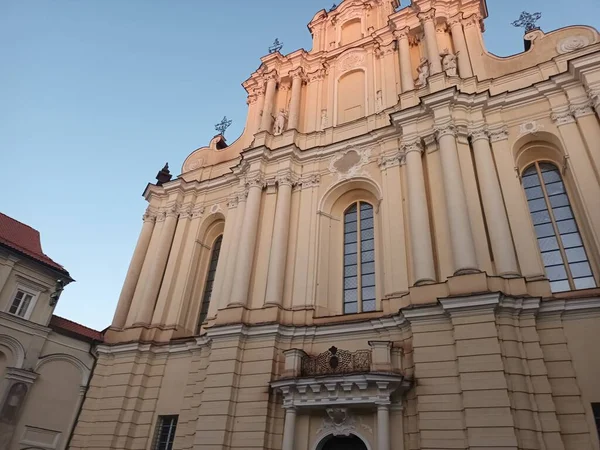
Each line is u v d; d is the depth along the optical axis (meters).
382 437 13.30
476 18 22.19
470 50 21.41
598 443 11.66
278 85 26.75
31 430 18.83
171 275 23.23
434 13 22.52
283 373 15.61
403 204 18.34
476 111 18.73
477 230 15.82
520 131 17.95
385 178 19.47
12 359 19.08
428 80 20.33
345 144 21.66
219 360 17.22
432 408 13.18
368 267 19.27
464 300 13.73
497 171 17.34
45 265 20.92
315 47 27.94
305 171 22.08
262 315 17.91
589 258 15.40
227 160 26.48
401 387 13.87
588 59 17.22
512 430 11.70
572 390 12.41
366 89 23.66
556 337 13.19
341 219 21.11
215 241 24.97
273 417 15.71
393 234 17.73
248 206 21.20
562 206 16.83
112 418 19.30
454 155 17.31
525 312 13.52
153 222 26.03
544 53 19.89
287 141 23.23
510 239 15.31
